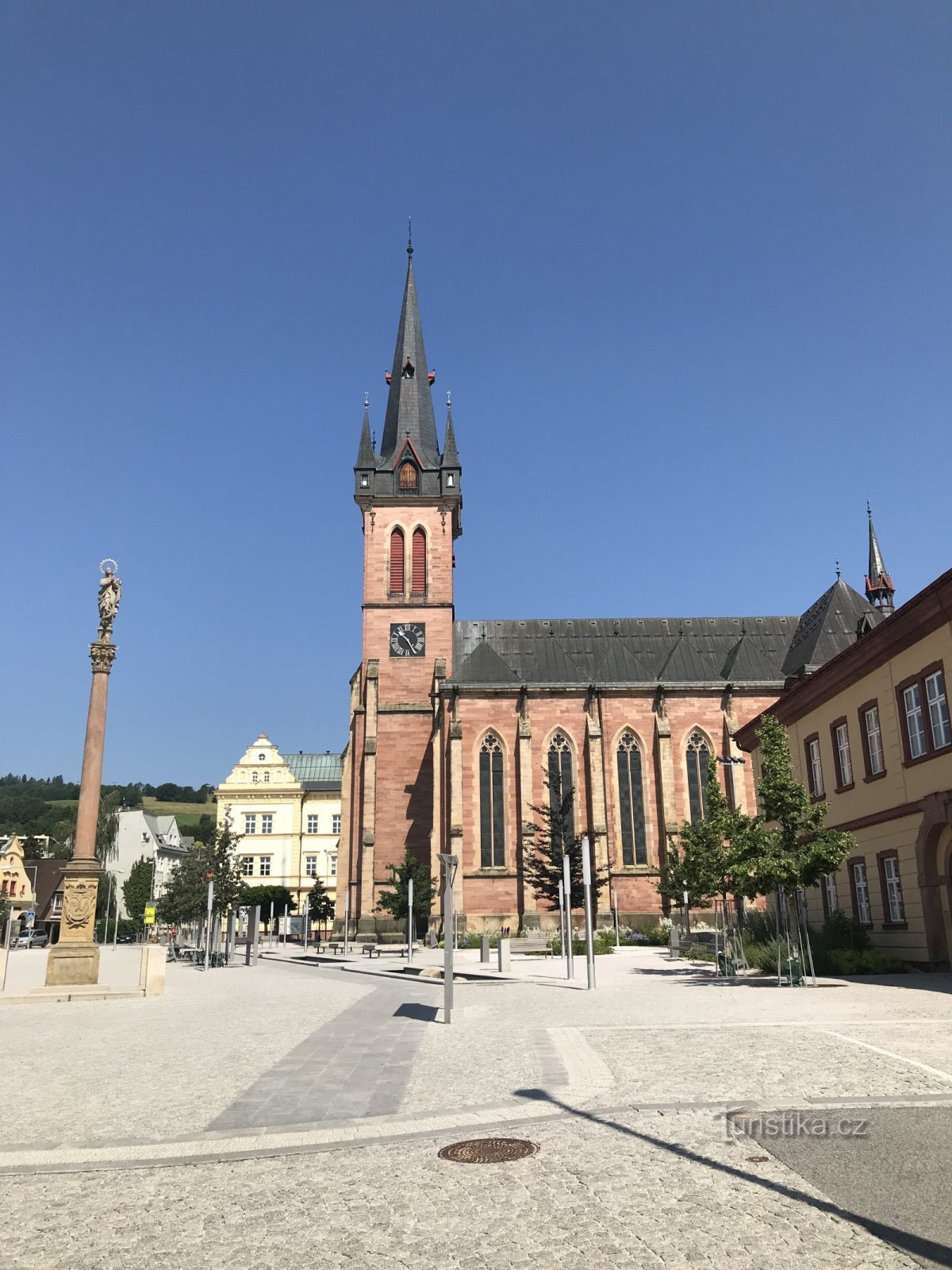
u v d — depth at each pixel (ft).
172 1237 26.32
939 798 99.76
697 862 172.35
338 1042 64.28
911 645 107.34
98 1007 98.58
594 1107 39.81
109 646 121.70
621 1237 24.81
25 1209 29.35
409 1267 23.57
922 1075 44.01
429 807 263.49
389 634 276.21
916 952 106.11
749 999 83.51
